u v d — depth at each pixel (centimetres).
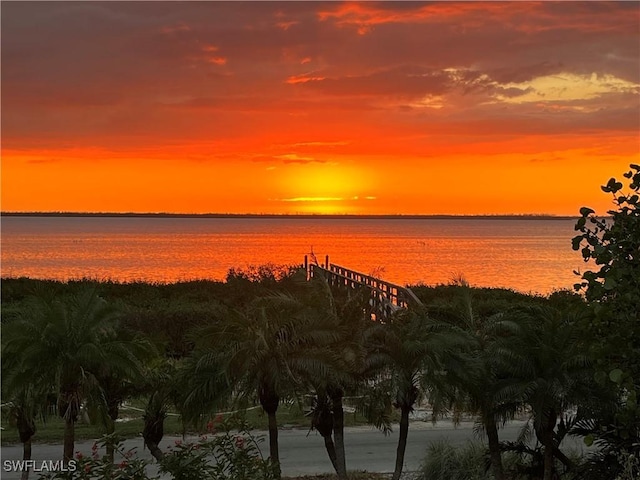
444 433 1490
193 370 1041
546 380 934
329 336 1010
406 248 12988
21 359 1041
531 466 1066
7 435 1418
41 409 1097
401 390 1026
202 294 2833
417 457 1316
